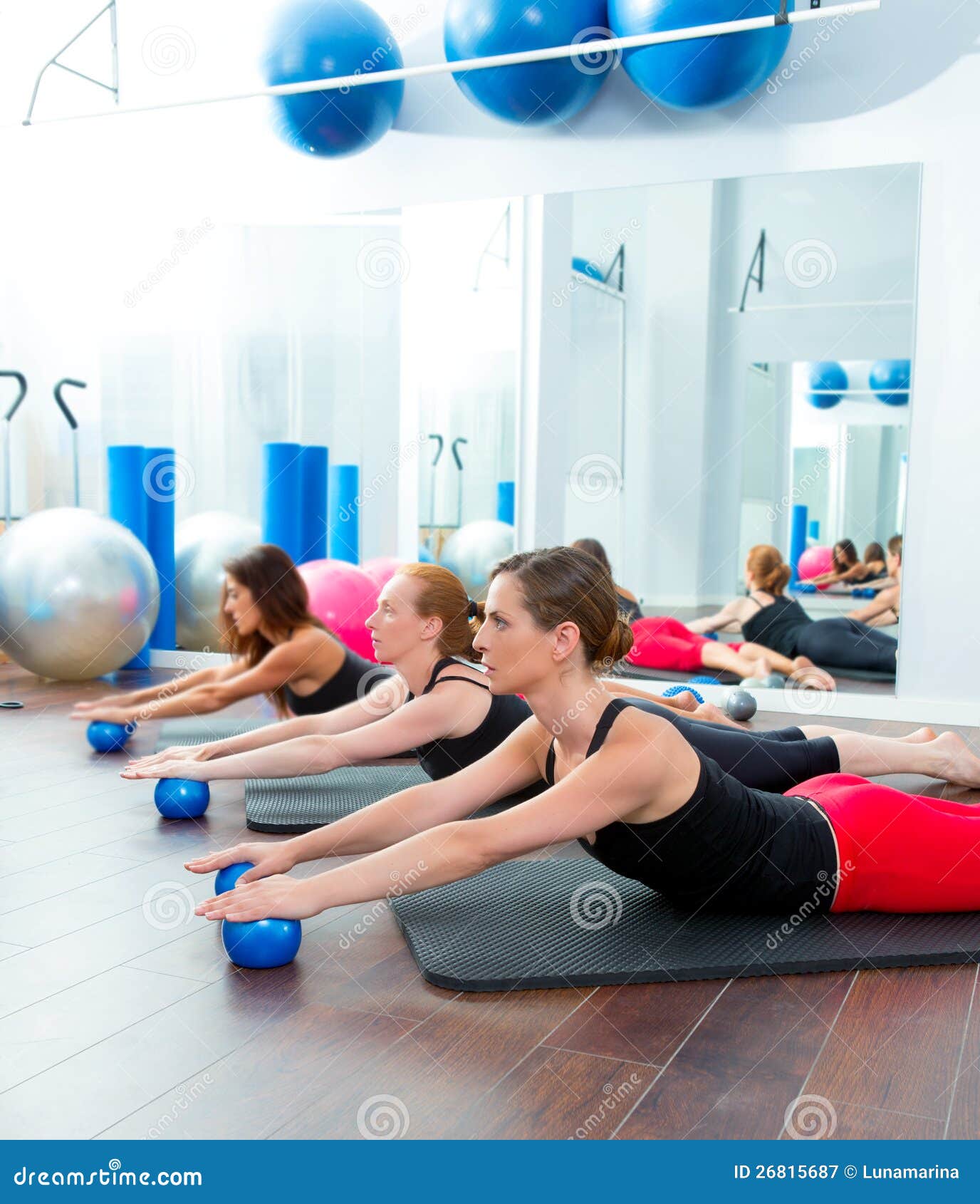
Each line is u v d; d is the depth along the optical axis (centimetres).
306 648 267
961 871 165
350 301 457
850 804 165
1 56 484
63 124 483
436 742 211
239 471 486
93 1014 131
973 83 354
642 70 353
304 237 459
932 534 369
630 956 148
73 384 459
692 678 410
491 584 145
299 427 472
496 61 364
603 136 404
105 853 197
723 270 395
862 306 378
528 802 144
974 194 356
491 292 433
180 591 459
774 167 380
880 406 378
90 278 489
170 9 460
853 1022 132
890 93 363
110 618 391
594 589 142
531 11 359
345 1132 104
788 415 392
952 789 253
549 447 430
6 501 452
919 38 358
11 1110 108
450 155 427
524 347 430
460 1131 105
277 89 385
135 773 214
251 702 373
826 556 388
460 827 145
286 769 212
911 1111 111
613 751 144
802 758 221
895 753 237
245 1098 111
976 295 358
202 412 486
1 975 142
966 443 363
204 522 465
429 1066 119
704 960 147
